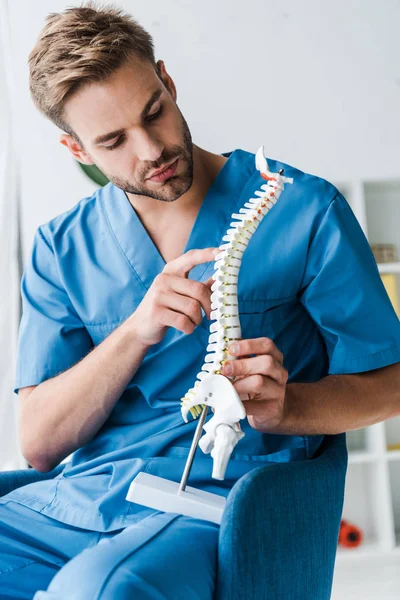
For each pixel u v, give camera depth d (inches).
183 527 40.2
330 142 111.7
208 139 111.9
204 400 41.4
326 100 111.7
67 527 47.5
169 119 48.9
